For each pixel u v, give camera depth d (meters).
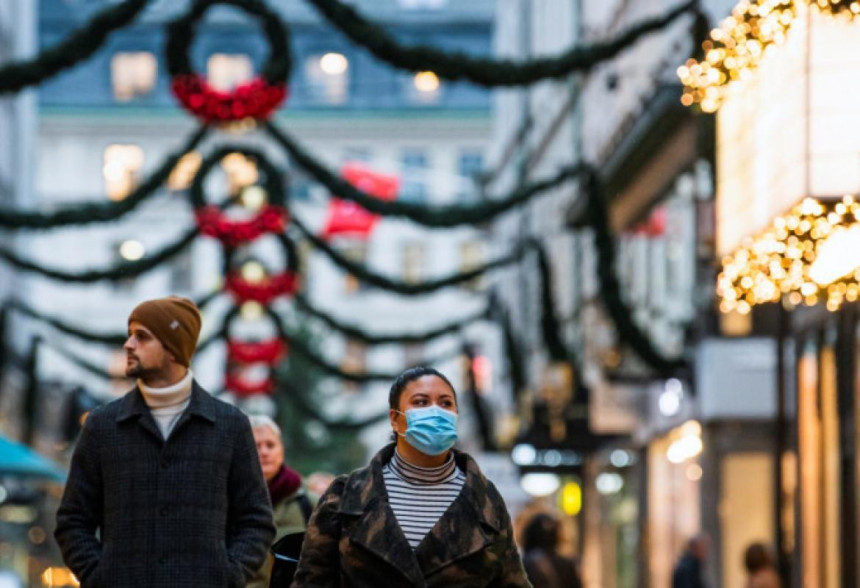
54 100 141.38
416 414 11.88
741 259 17.94
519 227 95.50
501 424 90.69
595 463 73.56
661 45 52.34
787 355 41.78
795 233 16.28
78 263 139.25
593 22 69.75
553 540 26.31
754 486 49.25
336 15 29.92
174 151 39.91
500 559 11.94
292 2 147.50
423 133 144.50
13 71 30.66
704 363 48.78
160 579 12.99
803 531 38.25
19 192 92.69
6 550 64.50
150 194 40.09
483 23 143.75
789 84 16.02
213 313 135.88
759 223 17.16
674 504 56.34
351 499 11.96
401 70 30.56
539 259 46.47
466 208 38.03
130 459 13.15
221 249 49.62
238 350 56.09
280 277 50.00
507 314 58.38
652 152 51.69
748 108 17.61
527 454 62.72
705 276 47.97
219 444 13.30
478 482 12.03
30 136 99.06
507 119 106.19
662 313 55.88
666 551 57.94
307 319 103.31
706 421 49.16
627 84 59.62
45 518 65.62
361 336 56.09
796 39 15.82
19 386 86.00
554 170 82.31
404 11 143.88
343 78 146.75
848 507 33.91
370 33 30.14
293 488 18.48
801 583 38.19
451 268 143.62
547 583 25.89
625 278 60.75
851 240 16.33
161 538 13.06
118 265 45.19
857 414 33.84
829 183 15.47
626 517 67.06
